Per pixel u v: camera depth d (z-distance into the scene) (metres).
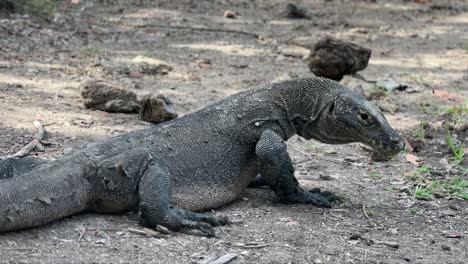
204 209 16.08
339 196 17.73
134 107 23.62
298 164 20.34
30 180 13.89
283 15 45.09
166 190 14.77
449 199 18.28
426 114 25.84
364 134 16.30
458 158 21.33
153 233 14.47
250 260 13.76
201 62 31.89
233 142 16.39
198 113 16.42
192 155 15.80
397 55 36.03
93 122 22.44
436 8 50.03
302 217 16.20
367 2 51.22
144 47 34.25
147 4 45.16
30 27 35.53
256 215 16.12
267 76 30.06
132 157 14.91
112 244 13.87
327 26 42.66
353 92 16.86
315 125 16.92
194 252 13.88
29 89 25.56
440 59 35.53
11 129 21.11
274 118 16.77
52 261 12.95
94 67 29.45
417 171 20.16
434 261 14.48
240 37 38.41
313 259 14.04
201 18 42.66
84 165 14.66
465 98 28.25
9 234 13.74
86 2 43.59
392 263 14.19
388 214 16.97
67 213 14.40
